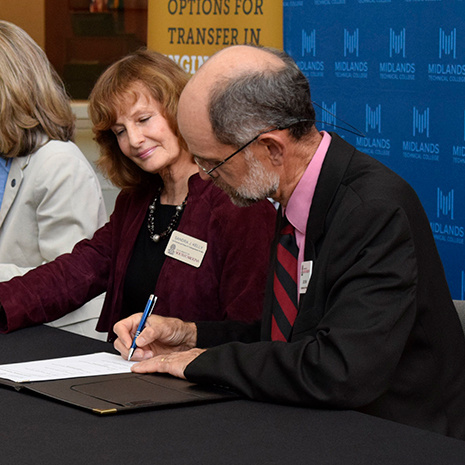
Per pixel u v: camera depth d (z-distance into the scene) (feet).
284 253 6.14
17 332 7.51
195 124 5.68
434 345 5.82
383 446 4.54
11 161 9.81
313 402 5.17
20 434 4.71
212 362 5.57
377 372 5.18
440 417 5.85
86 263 8.43
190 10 13.03
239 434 4.72
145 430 4.77
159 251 8.04
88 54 19.65
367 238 5.43
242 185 5.82
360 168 5.78
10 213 9.80
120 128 7.82
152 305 6.73
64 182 9.52
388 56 10.93
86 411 5.10
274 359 5.36
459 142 10.26
